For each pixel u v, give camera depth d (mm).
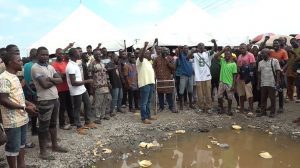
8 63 5828
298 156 8195
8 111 5789
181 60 12000
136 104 12344
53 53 13664
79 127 9352
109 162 7754
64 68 9492
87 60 10781
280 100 11273
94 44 14156
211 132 10195
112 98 11320
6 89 5648
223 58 11602
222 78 11602
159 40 14156
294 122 10336
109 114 11336
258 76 11094
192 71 12102
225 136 9820
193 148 8867
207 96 11953
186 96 13133
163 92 11688
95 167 7414
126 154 8273
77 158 7684
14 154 5906
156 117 11438
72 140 8773
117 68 11523
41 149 7434
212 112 12070
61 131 9508
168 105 12680
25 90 8266
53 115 7570
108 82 10836
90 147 8430
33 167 6898
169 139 9539
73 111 9680
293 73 12242
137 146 8852
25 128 6246
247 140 9445
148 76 10562
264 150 8672
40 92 7168
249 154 8422
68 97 9750
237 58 12195
